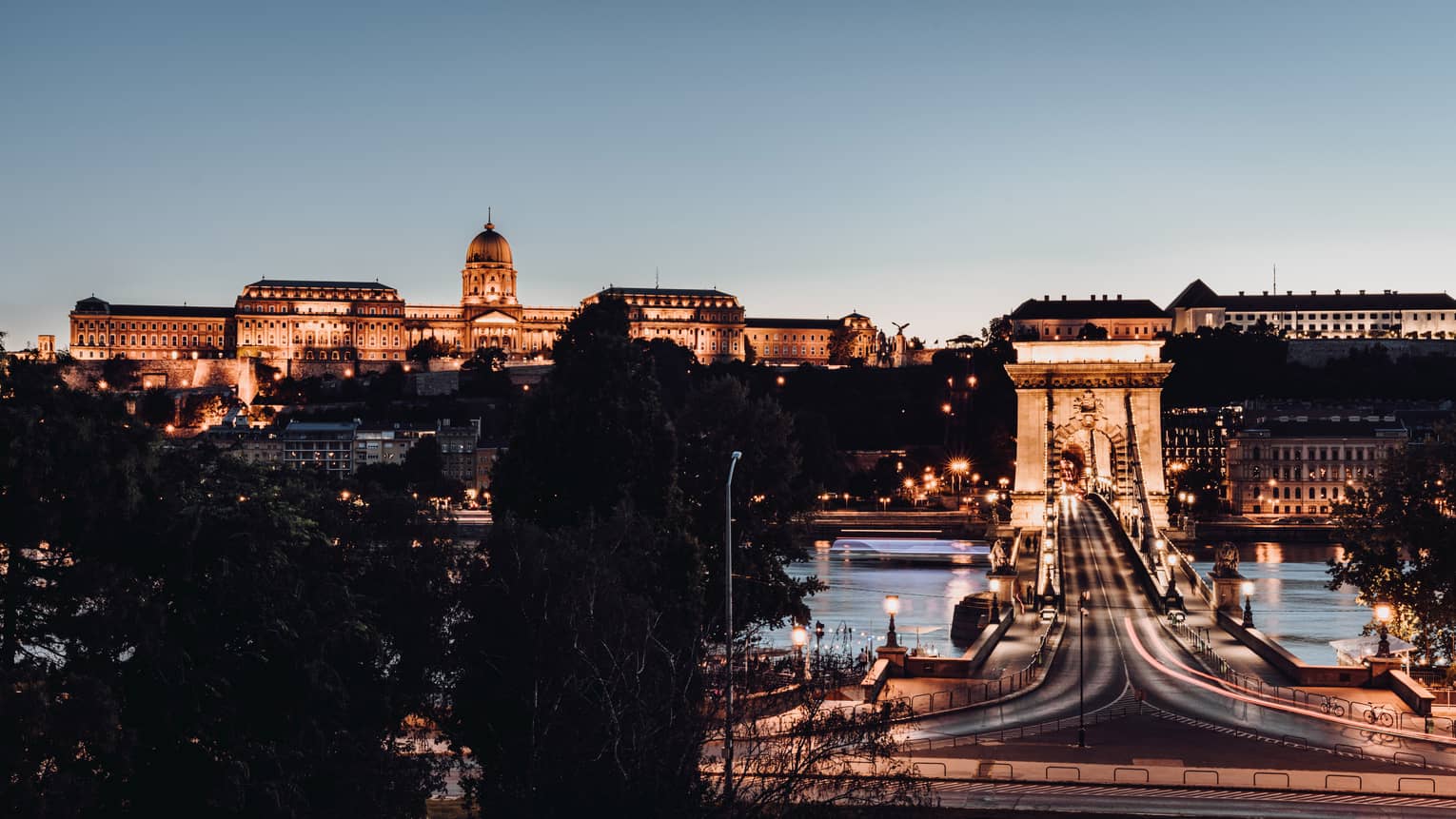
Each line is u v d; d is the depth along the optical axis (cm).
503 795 6925
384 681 8525
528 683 7900
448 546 9444
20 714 6431
